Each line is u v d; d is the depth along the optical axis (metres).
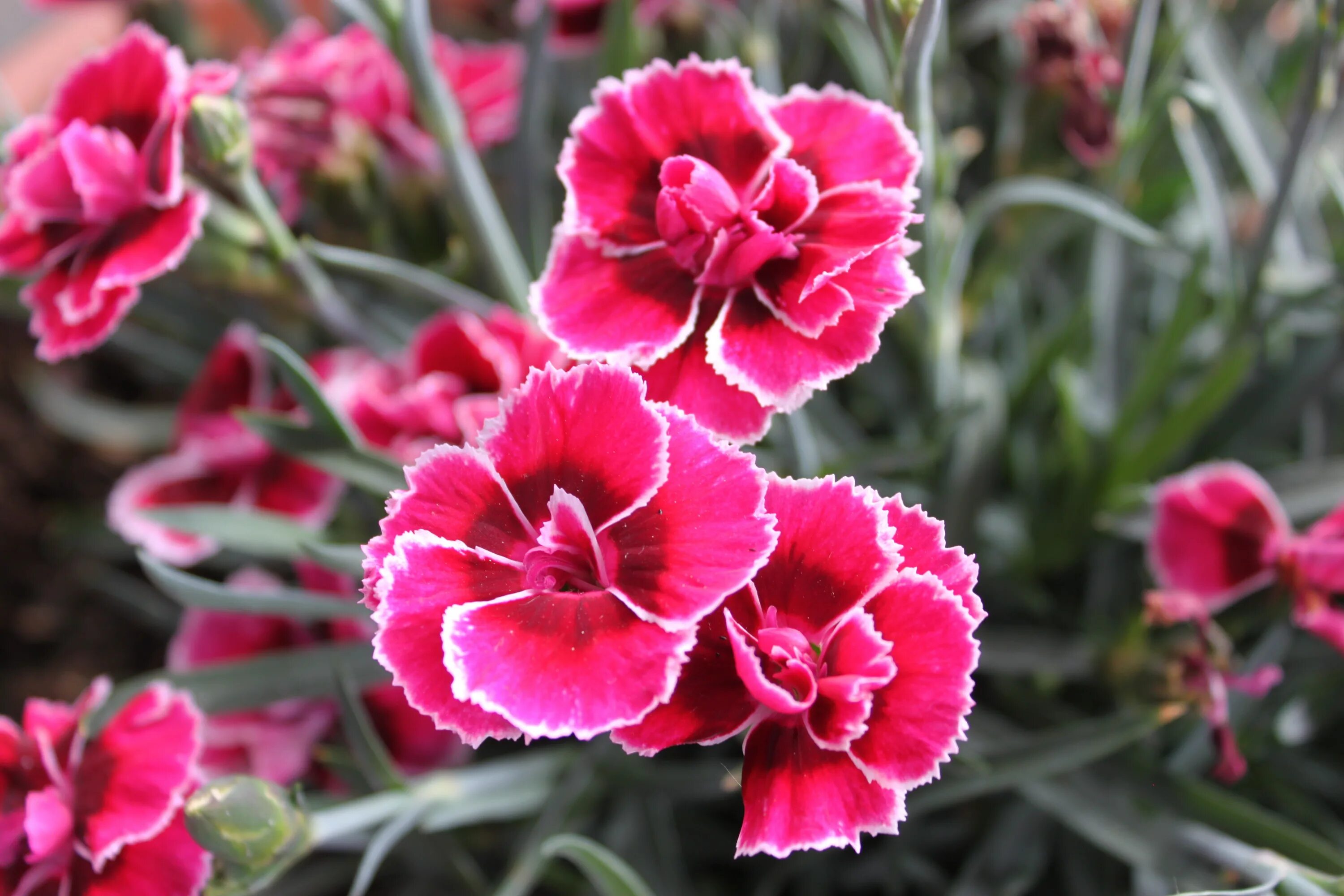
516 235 0.34
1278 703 0.31
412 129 0.33
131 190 0.27
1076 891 0.33
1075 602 0.37
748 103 0.24
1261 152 0.35
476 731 0.22
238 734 0.31
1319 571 0.29
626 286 0.24
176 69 0.27
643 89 0.24
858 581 0.22
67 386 0.47
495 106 0.35
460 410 0.29
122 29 0.47
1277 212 0.31
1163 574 0.30
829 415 0.35
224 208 0.29
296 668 0.30
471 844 0.35
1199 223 0.40
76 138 0.27
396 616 0.22
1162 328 0.36
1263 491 0.29
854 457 0.31
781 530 0.23
